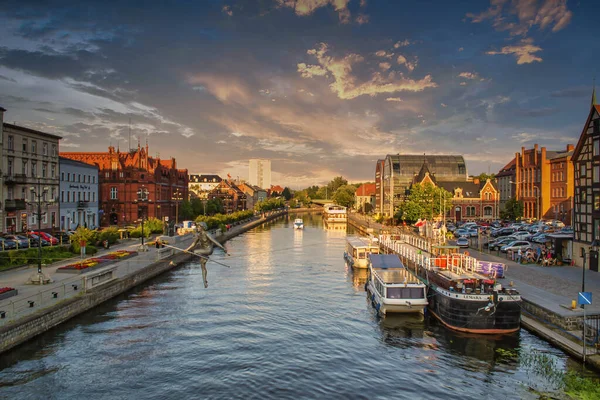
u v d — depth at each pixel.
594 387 23.41
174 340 31.61
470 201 135.12
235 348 30.33
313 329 34.62
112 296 42.00
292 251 80.06
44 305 33.38
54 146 76.75
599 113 47.06
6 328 27.53
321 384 25.28
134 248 66.31
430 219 102.56
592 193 48.50
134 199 111.25
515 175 129.38
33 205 70.00
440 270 42.00
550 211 111.06
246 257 72.19
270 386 24.92
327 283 51.59
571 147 115.00
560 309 32.09
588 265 49.12
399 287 38.12
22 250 50.16
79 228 61.34
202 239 14.02
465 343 31.28
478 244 75.06
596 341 27.30
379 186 175.62
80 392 23.91
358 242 66.50
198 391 24.27
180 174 138.12
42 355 28.47
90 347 29.98
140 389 24.39
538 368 26.42
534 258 55.88
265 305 41.22
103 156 111.12
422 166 151.12
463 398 23.62
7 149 63.72
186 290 46.97
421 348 30.72
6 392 23.66
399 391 24.47
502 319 32.28
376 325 35.78
